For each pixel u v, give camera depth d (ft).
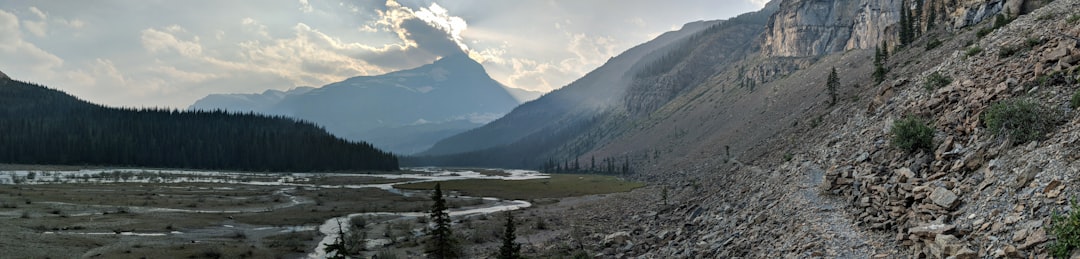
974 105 94.73
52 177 423.23
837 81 330.54
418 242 153.28
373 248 149.07
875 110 163.02
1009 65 105.70
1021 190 58.49
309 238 159.94
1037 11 156.04
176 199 263.49
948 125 96.89
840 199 98.43
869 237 71.82
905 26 393.29
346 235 161.38
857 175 101.76
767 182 155.63
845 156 133.39
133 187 338.34
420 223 199.31
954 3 350.23
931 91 128.47
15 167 521.65
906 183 78.59
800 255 73.41
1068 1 141.49
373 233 174.81
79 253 120.16
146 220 178.60
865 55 587.68
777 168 176.35
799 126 296.30
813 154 163.63
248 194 318.45
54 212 185.68
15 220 159.33
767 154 255.70
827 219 86.48
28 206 199.31
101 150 614.34
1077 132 62.18
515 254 102.37
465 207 273.75
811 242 76.18
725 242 100.83
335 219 211.00
